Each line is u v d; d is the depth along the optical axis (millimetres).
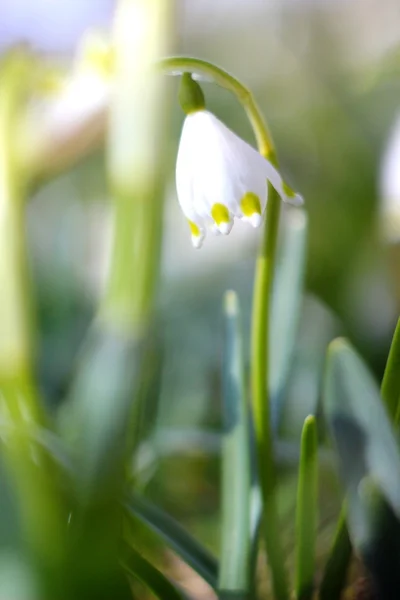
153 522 372
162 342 505
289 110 844
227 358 369
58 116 444
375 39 871
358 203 697
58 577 330
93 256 645
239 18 997
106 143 452
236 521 356
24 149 438
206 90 821
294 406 496
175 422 484
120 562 344
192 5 1023
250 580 354
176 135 667
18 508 330
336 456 337
